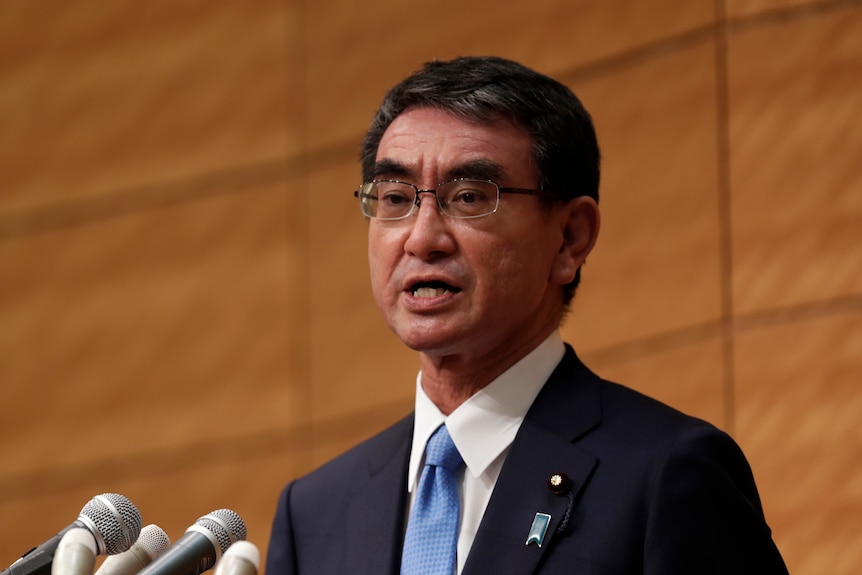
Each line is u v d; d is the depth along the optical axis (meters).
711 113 12.05
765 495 11.47
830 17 11.59
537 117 6.25
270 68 14.60
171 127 15.01
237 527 4.89
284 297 14.27
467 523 5.96
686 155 12.14
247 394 14.32
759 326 11.63
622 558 5.56
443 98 6.21
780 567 5.63
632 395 6.21
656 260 12.22
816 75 11.59
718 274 11.88
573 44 12.90
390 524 6.17
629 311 12.33
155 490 14.58
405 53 13.84
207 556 4.76
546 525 5.68
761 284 11.66
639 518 5.63
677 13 12.34
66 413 15.05
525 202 6.14
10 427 15.23
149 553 5.10
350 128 14.09
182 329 14.70
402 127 6.22
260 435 14.20
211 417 14.45
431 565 5.86
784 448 11.42
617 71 12.61
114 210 15.16
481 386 6.25
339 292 14.00
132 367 14.85
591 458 5.86
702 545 5.47
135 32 15.27
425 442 6.26
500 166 6.09
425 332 5.99
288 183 14.40
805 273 11.48
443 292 6.02
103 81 15.34
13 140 15.62
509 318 6.08
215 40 14.89
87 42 15.46
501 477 5.92
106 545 4.82
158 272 14.88
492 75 6.27
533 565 5.60
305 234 14.26
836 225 11.37
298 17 14.50
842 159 11.39
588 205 6.45
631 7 12.60
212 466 14.38
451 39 13.57
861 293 11.22
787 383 11.46
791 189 11.59
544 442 5.99
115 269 15.07
